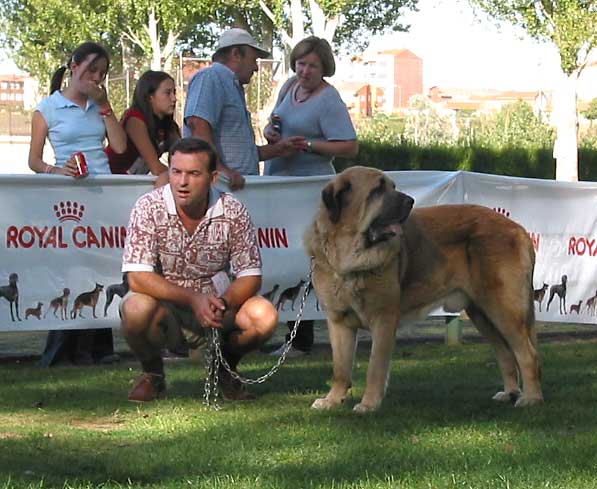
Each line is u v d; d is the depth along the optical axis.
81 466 4.32
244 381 5.96
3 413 5.54
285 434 4.93
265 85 36.50
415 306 6.04
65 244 7.62
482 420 5.38
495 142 30.73
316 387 6.48
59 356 7.75
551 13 29.55
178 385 6.47
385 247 5.60
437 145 29.28
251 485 4.02
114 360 7.88
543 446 4.71
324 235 5.73
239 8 43.28
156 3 40.41
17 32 48.53
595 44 28.80
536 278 9.06
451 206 6.25
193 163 5.46
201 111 7.57
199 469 4.29
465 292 6.15
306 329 8.28
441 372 7.18
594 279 9.35
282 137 8.41
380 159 28.47
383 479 4.12
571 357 7.99
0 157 40.38
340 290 5.71
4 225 7.47
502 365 6.18
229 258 5.83
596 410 5.70
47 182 7.53
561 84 29.45
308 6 39.94
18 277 7.53
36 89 51.94
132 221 5.67
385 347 5.72
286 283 8.18
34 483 4.00
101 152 7.68
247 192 8.01
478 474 4.20
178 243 5.66
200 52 49.19
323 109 8.16
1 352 8.48
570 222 9.18
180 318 5.88
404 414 5.52
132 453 4.54
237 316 5.84
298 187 8.17
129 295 5.68
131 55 46.16
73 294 7.65
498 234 6.07
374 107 93.56
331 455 4.53
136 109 7.67
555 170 29.67
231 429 5.04
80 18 42.03
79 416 5.47
